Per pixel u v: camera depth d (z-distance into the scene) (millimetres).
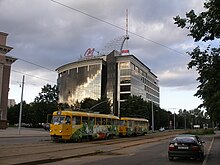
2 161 14664
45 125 76812
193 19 16453
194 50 18203
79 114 36312
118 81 137125
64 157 17906
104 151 23672
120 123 50562
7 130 63688
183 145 17953
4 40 72500
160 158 19219
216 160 18703
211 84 19203
